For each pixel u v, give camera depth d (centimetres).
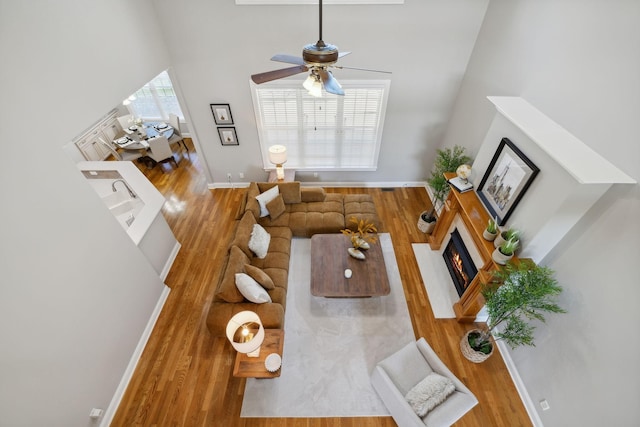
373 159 529
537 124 255
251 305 317
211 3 364
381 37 392
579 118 233
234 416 280
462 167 359
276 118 477
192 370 311
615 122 203
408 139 502
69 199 241
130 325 312
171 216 500
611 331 205
